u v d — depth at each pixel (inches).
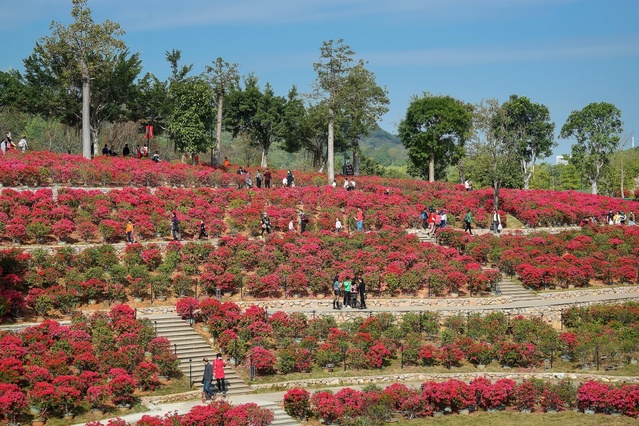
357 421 1126.4
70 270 1441.9
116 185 1952.5
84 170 1899.6
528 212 2213.3
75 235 1622.8
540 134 3481.8
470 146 2324.1
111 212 1753.2
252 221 1841.8
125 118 3026.6
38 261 1432.1
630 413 1191.6
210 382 1168.2
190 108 2449.6
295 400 1139.3
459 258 1787.6
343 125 3230.8
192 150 2427.4
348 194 2192.4
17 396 1005.2
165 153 3221.0
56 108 2854.3
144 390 1176.8
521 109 3432.6
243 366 1305.4
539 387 1242.6
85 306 1385.3
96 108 2942.9
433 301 1604.3
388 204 2137.1
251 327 1360.7
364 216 2022.6
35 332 1198.9
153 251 1560.0
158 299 1467.8
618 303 1688.0
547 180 4431.6
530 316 1589.6
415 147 3250.5
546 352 1403.8
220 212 1887.3
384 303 1581.0
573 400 1229.7
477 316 1502.2
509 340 1481.3
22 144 2177.7
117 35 2261.3
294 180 2385.6
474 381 1251.2
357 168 3221.0
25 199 1651.1
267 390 1245.7
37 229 1534.2
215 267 1562.5
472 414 1209.4
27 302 1305.4
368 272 1644.9
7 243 1515.7
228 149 3703.3
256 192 2079.2
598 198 2600.9
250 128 3432.6
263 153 3474.4
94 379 1107.9
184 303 1393.9
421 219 2060.8
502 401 1234.0
